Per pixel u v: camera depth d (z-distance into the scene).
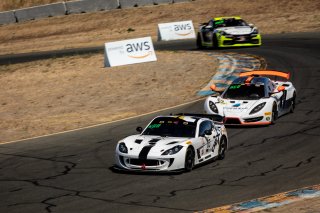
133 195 45.91
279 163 56.34
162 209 41.78
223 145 60.12
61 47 194.12
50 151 65.12
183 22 186.88
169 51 145.88
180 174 52.56
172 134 55.50
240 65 117.19
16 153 65.19
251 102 73.38
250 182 49.62
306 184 48.28
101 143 67.94
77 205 43.44
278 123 74.31
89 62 137.62
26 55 180.25
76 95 103.88
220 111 72.69
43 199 45.59
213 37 139.88
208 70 114.38
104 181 50.75
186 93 97.06
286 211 39.81
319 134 68.00
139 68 122.38
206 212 40.44
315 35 154.88
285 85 81.31
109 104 94.06
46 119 86.69
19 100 105.88
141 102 93.31
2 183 51.81
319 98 87.19
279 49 134.50
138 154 52.16
